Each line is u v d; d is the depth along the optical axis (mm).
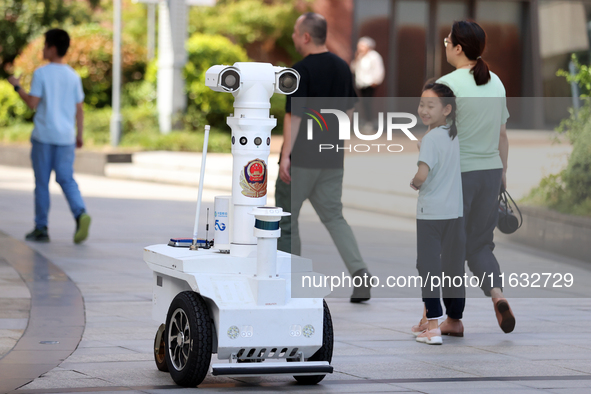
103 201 31812
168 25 48719
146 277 17281
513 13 55312
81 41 52281
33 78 21750
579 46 54125
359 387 10094
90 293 15531
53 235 23125
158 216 27625
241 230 10086
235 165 10156
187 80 49906
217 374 9430
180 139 46500
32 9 58375
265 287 9664
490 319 14469
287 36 59625
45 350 11453
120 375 10328
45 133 21797
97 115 49406
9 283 16125
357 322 13875
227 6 59594
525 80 55438
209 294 9570
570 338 13000
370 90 51875
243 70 10094
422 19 55375
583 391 10000
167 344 10062
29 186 36812
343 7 56062
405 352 11953
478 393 9859
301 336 9789
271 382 10328
